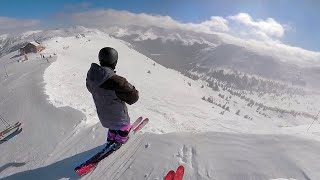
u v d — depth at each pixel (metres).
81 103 19.55
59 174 6.60
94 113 12.04
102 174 6.29
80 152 7.40
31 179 6.74
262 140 6.59
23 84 33.59
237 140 6.73
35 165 7.32
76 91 33.47
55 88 30.77
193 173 5.87
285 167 5.64
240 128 66.25
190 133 7.29
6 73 59.00
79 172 5.90
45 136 9.30
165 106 71.69
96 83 5.25
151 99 78.69
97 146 7.52
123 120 5.69
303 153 5.97
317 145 6.20
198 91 149.12
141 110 38.97
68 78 50.00
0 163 7.98
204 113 79.94
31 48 99.88
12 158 8.09
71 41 143.12
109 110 5.50
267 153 6.11
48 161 7.37
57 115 11.38
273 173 5.53
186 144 6.79
